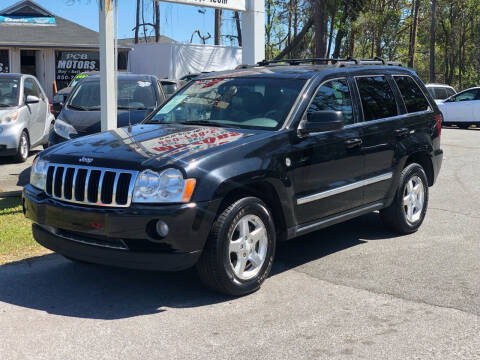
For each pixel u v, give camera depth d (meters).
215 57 28.00
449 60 62.56
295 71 6.07
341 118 5.33
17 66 27.48
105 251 4.64
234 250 4.84
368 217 7.87
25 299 4.92
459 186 10.24
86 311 4.67
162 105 6.37
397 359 3.86
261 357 3.87
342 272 5.64
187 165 4.59
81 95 10.34
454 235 7.02
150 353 3.93
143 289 5.17
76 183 4.78
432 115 7.32
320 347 4.02
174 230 4.48
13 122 12.28
